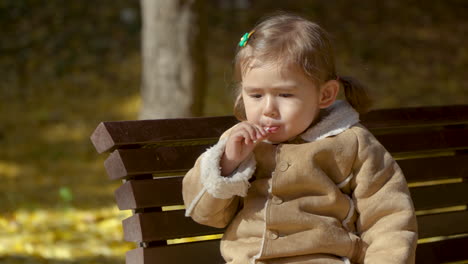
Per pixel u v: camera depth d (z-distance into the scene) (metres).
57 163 10.13
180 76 8.21
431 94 13.09
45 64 13.66
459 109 3.79
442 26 16.02
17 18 14.99
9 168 9.85
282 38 2.90
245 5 15.78
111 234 6.52
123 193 3.25
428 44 15.15
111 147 3.17
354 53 14.45
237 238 3.01
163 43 8.21
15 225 6.75
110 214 7.24
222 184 2.80
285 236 2.94
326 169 3.03
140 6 15.36
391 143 3.65
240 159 2.86
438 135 3.76
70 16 15.06
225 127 3.34
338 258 2.96
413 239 2.85
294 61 2.88
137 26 14.72
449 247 3.72
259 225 2.97
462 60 14.61
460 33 15.79
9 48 14.12
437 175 3.74
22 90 12.86
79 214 7.28
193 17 8.21
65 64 13.63
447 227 3.74
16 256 5.61
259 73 2.90
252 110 2.96
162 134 3.22
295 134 3.01
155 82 8.28
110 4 15.48
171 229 3.22
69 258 5.66
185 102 8.22
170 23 8.19
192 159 3.28
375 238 2.90
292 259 2.93
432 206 3.72
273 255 2.90
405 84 13.41
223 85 12.56
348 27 15.39
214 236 5.90
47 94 12.72
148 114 8.32
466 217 3.79
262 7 15.75
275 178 2.97
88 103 12.34
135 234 3.23
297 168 2.97
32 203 7.88
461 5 16.97
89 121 11.65
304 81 2.92
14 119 11.79
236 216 3.05
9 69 13.52
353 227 3.03
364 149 3.01
